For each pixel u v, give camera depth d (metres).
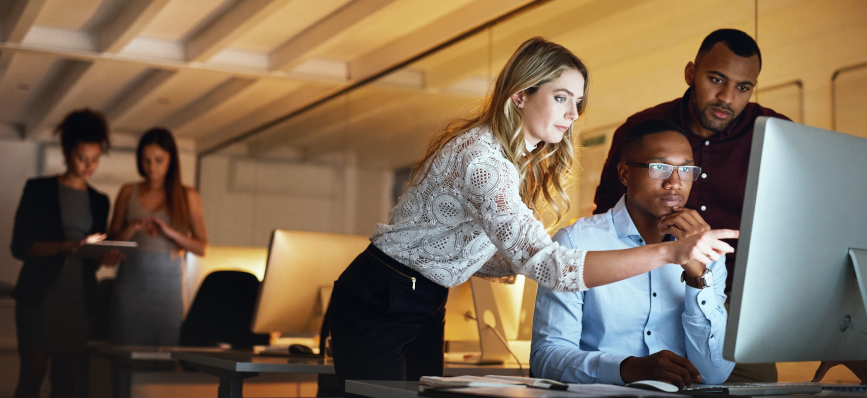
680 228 1.53
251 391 2.66
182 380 2.71
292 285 2.54
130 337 4.08
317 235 2.63
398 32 5.14
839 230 1.21
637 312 1.79
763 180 1.11
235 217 7.75
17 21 4.69
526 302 2.55
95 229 4.36
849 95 2.34
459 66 4.49
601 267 1.32
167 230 4.03
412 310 1.70
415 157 4.97
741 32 2.63
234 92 6.60
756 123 1.14
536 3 3.75
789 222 1.14
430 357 1.83
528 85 1.59
